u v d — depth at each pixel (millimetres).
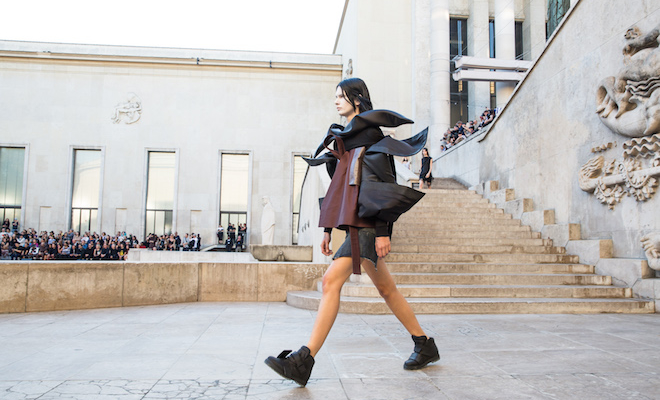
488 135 13367
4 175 30625
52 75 30844
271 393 2465
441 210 11227
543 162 10273
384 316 5594
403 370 2980
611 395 2455
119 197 30438
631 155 7504
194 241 28297
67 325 4914
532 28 26344
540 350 3641
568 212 9344
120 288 6613
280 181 31484
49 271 6199
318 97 32375
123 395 2416
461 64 21797
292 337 4191
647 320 5477
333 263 2730
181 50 31500
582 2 8891
